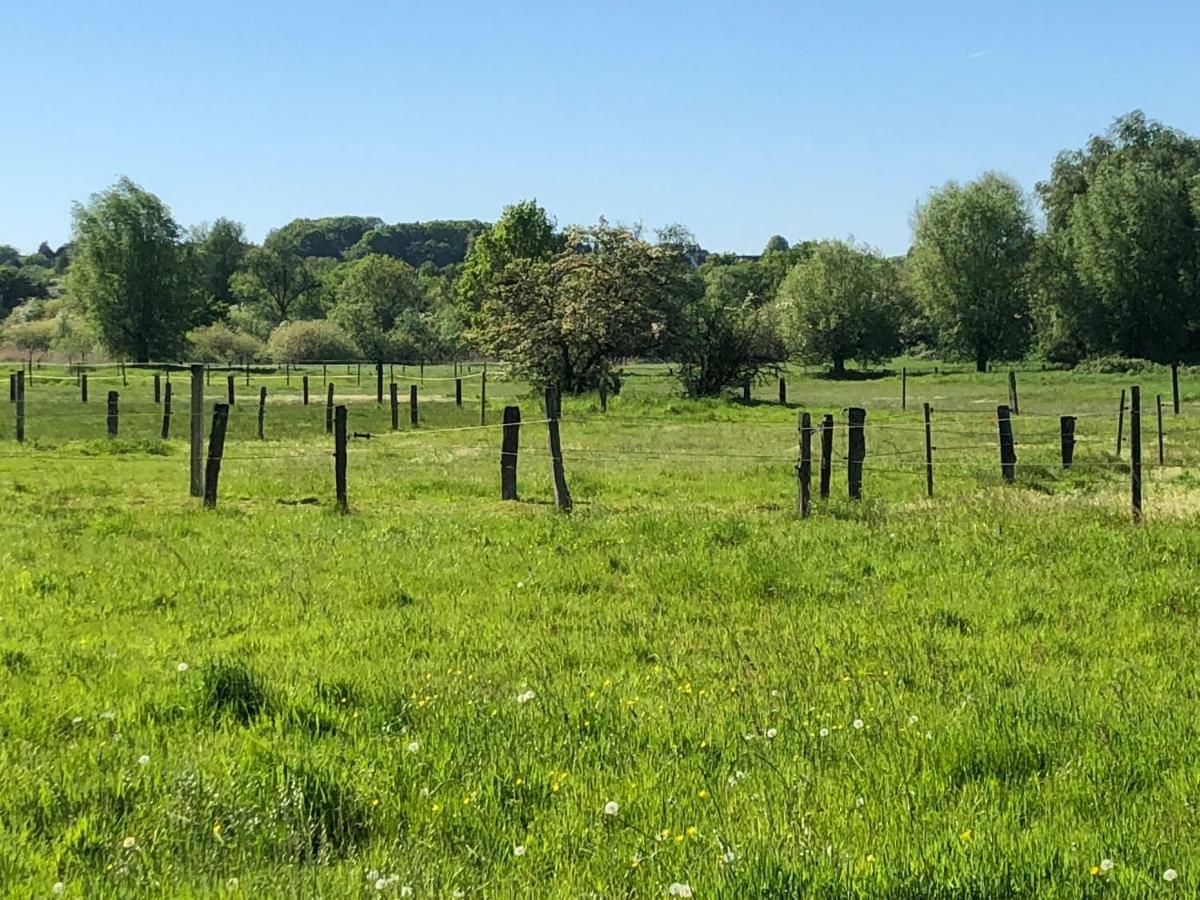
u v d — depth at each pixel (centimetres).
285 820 560
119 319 9669
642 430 3769
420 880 498
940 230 9038
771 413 4600
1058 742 676
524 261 5100
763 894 468
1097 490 2055
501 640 979
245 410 4478
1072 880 481
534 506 1864
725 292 6153
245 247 17375
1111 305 8756
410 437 3494
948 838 527
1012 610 1066
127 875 504
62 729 725
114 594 1150
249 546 1430
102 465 2544
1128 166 8956
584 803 593
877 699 781
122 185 9719
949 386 6956
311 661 900
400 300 14988
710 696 791
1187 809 575
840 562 1295
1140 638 964
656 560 1306
